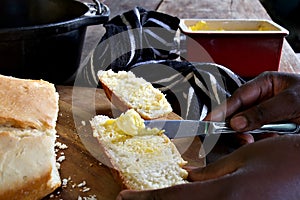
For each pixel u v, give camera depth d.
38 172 0.74
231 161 0.61
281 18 2.61
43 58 0.96
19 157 0.74
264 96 0.82
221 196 0.57
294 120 0.79
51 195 0.75
